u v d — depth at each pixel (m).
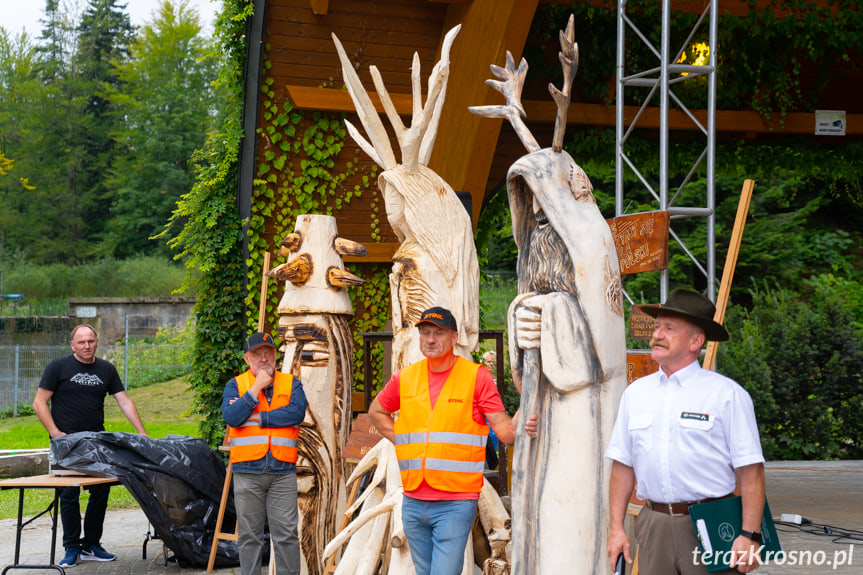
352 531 5.22
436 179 5.56
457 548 4.15
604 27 11.03
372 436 5.89
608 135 11.38
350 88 5.78
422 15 9.59
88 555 7.68
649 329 6.55
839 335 15.33
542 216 4.28
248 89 9.70
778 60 11.73
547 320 4.13
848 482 11.59
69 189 45.00
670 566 3.27
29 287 40.06
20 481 6.79
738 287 24.66
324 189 10.02
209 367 10.22
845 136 12.57
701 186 24.41
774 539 3.21
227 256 10.13
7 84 47.38
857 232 26.83
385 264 10.22
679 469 3.26
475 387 4.25
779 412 15.02
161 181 43.94
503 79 4.57
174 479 7.30
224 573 7.19
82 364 7.71
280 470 5.61
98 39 48.72
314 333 6.47
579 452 4.07
